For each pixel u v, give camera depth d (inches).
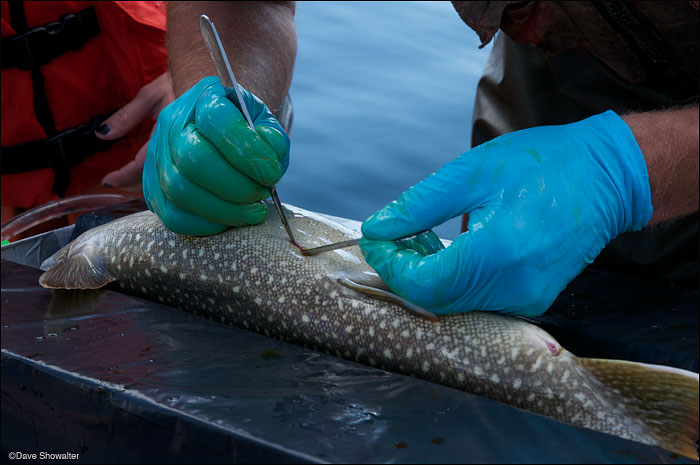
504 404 48.4
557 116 87.7
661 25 63.3
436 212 54.5
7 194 105.0
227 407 46.6
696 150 61.9
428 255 54.7
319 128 147.3
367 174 134.1
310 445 42.3
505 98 93.2
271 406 47.1
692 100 71.8
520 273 52.9
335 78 163.9
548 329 59.4
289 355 55.8
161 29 104.0
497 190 54.0
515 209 53.1
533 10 67.5
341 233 65.4
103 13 98.7
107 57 101.5
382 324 55.8
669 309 61.7
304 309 59.2
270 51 84.4
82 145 105.0
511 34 71.6
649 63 69.5
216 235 64.6
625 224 58.1
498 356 51.7
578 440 44.1
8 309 62.9
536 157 54.7
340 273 59.4
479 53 176.1
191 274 64.8
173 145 59.1
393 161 137.7
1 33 94.4
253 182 59.6
